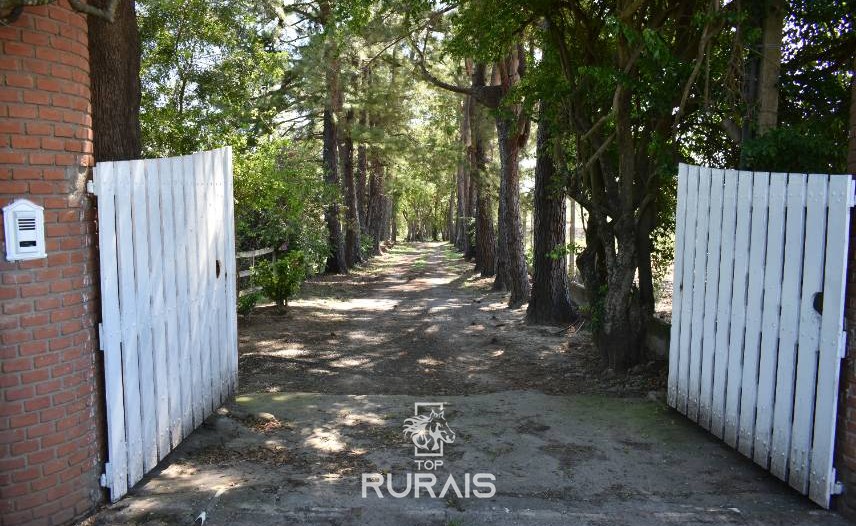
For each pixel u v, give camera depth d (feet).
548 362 28.48
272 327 38.06
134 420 13.14
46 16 11.16
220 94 43.32
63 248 11.43
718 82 21.02
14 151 10.74
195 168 16.52
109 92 19.81
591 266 27.40
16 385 10.82
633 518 11.78
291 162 54.29
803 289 12.85
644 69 21.53
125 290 12.80
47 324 11.18
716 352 16.35
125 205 12.83
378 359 29.73
